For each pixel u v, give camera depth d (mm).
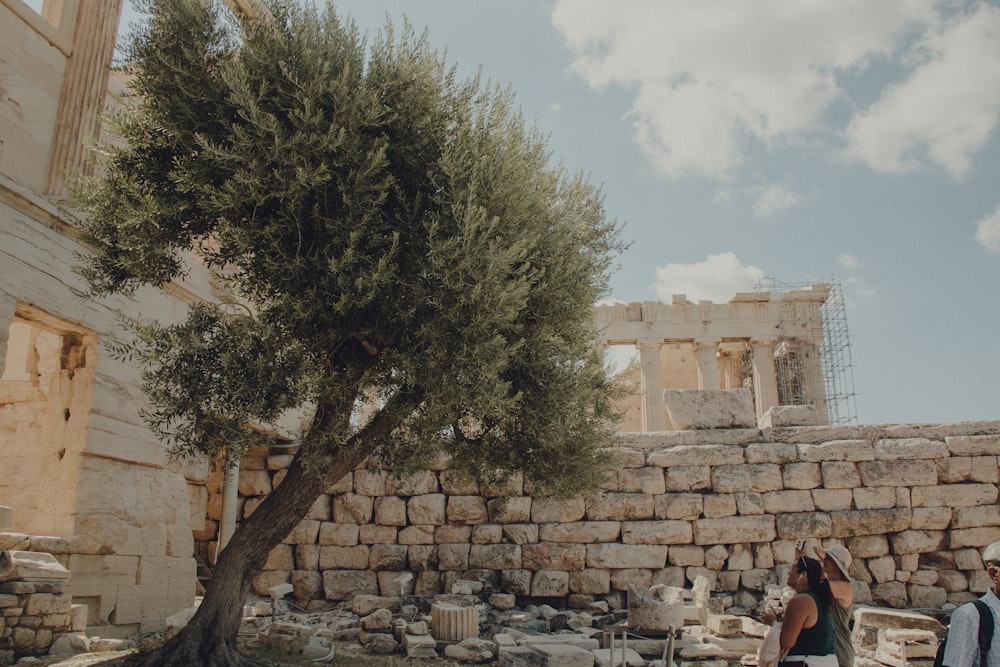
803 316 45219
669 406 17109
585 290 11602
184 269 14969
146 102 10211
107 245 10016
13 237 10812
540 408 11312
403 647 12234
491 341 9398
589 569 15562
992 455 15703
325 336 9891
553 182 12305
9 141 10852
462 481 13477
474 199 9961
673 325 44969
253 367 9211
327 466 9875
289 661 10531
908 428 16266
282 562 16484
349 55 10281
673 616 12305
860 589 15109
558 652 11078
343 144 9609
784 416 17000
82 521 11898
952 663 4613
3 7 10867
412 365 9656
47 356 14430
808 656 5164
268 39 10023
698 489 16016
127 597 12648
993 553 4809
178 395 9828
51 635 9977
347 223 9508
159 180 10086
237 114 9734
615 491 16000
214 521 18062
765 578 15352
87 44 12125
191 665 8641
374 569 16203
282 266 9375
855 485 15750
